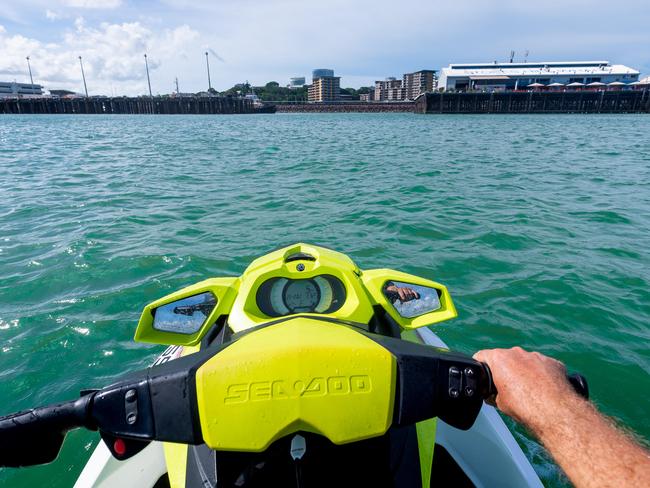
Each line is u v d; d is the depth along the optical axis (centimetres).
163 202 1216
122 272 734
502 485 251
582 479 114
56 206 1158
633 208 1112
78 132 4406
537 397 134
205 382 131
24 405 450
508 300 645
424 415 138
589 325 585
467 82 12169
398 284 266
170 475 199
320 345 139
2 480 359
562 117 8781
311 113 15838
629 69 11500
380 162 2006
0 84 15975
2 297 648
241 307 228
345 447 151
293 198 1266
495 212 1085
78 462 375
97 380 483
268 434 129
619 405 453
